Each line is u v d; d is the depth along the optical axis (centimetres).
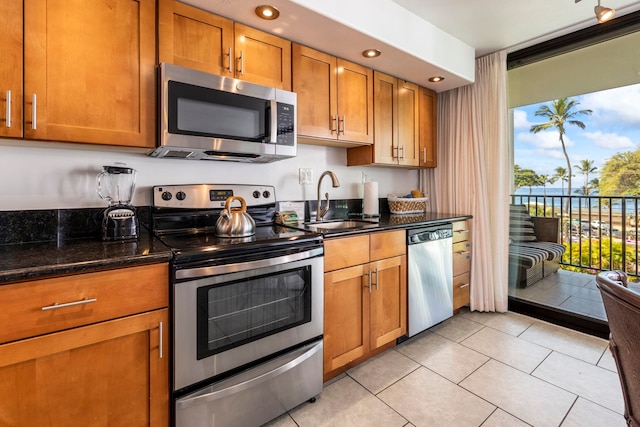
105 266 103
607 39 219
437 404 157
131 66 133
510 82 273
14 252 116
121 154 162
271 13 158
